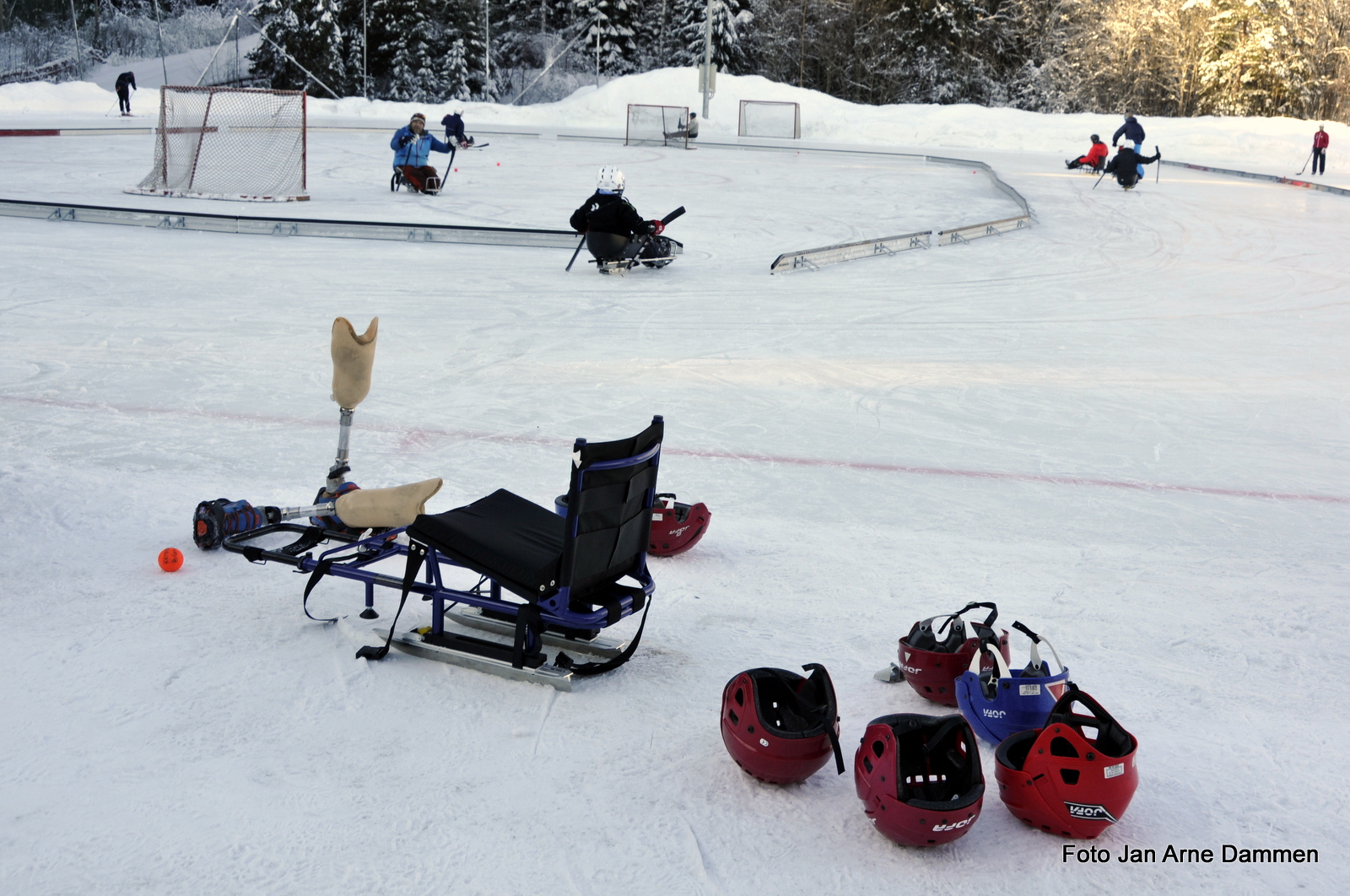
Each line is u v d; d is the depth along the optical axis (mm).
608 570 3277
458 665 3283
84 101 36781
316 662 3242
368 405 6938
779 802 2598
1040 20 53781
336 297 10711
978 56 54125
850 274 13477
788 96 44250
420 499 3365
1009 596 4109
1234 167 31375
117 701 2924
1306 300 12570
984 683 2871
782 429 6840
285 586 3854
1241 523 5301
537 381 7820
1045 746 2438
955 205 20891
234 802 2459
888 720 2488
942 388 8188
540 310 10602
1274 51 47531
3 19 51844
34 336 8422
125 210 14430
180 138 18000
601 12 56219
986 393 8086
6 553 4012
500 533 3314
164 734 2760
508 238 14438
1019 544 4828
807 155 32375
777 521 5043
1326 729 3051
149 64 52719
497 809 2490
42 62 51219
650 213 18328
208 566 4004
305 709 2943
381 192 19422
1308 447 6922
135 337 8555
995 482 5887
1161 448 6766
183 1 58344
